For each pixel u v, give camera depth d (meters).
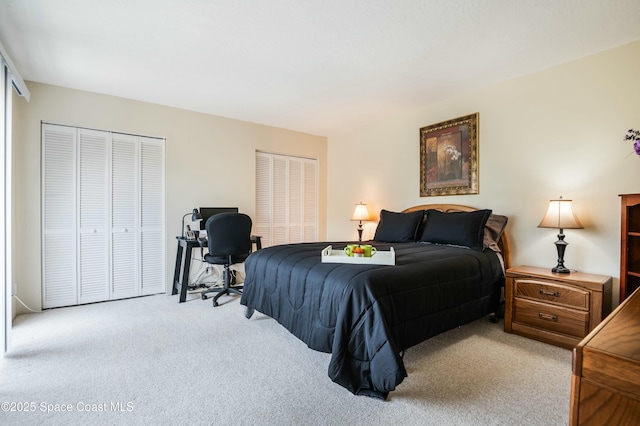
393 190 4.15
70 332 2.48
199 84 3.08
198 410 1.51
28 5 1.86
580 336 2.15
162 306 3.20
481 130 3.19
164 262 3.73
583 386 0.52
